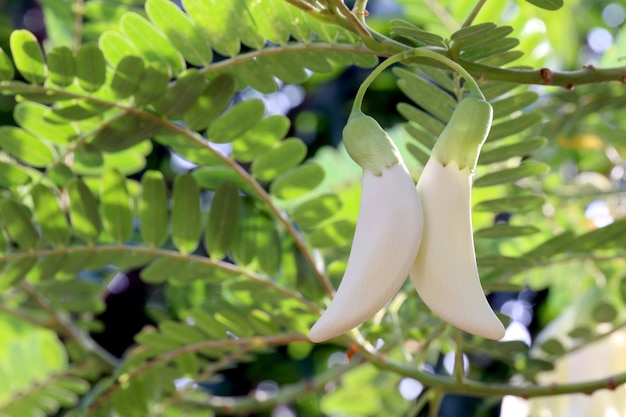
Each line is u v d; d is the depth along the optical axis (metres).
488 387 0.56
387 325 0.58
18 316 0.67
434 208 0.44
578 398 0.61
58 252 0.56
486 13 0.64
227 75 0.54
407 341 0.66
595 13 0.78
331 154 0.69
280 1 0.51
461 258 0.44
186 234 0.57
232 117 0.55
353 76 0.95
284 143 0.57
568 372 0.62
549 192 0.68
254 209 0.59
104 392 0.60
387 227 0.44
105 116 0.55
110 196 0.57
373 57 0.52
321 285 0.59
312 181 0.57
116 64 0.53
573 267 0.69
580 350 0.62
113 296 0.90
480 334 0.43
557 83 0.48
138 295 0.91
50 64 0.51
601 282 0.64
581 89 0.62
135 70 0.52
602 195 0.67
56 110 0.53
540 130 0.63
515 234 0.54
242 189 0.60
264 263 0.58
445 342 0.66
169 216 0.61
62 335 0.71
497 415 0.79
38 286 0.63
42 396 0.68
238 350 0.61
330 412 0.77
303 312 0.58
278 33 0.52
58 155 0.57
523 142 0.54
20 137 0.56
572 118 0.63
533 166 0.53
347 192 0.67
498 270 0.58
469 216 0.44
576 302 0.65
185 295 0.68
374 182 0.44
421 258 0.44
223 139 0.55
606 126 0.69
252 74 0.53
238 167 0.57
